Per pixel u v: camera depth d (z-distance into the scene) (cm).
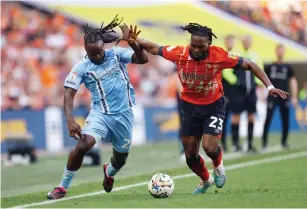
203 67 2480
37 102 6950
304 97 7500
